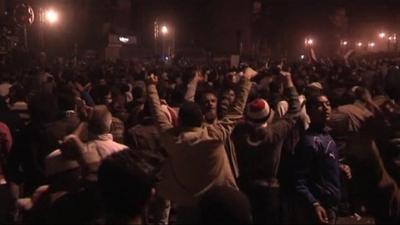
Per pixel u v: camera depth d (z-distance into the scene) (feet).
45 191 12.92
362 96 27.25
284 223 17.42
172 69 77.46
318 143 18.38
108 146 16.61
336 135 26.14
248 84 19.86
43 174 19.04
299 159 18.28
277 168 17.90
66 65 101.71
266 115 18.04
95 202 11.94
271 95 30.27
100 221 11.61
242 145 17.80
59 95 20.49
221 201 9.16
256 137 17.78
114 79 51.85
